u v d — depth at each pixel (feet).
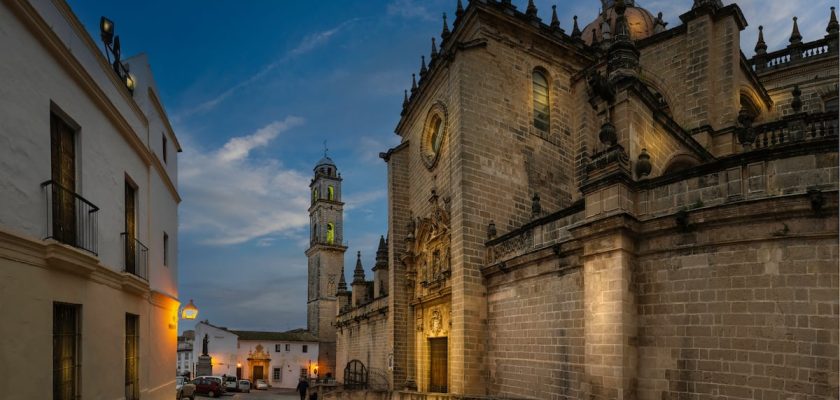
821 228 35.81
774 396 36.60
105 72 40.14
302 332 293.64
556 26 99.81
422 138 109.19
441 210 91.91
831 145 36.65
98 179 37.60
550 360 58.85
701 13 86.63
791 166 38.22
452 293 79.05
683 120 87.51
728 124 82.69
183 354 285.43
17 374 26.03
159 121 57.93
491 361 73.15
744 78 98.84
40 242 28.07
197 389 155.63
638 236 46.57
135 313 45.37
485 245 79.20
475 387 72.95
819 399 34.60
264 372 254.88
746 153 40.14
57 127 32.76
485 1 88.94
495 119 86.58
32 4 28.27
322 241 285.64
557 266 58.08
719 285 40.60
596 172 49.52
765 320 37.78
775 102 114.73
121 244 42.04
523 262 64.85
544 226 62.44
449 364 88.28
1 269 24.98
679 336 42.57
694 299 42.01
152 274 52.26
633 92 57.26
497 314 72.95
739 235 39.70
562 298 57.31
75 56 34.04
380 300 128.98
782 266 37.42
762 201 38.14
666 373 42.98
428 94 107.24
